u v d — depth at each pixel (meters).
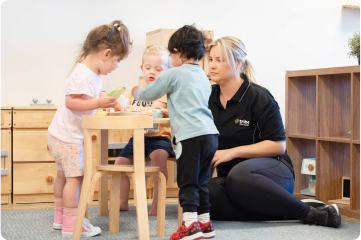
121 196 2.60
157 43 3.13
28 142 2.89
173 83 1.92
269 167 2.29
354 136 2.65
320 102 2.91
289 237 2.01
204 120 1.89
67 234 2.00
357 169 2.66
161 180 2.03
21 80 3.17
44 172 2.93
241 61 2.31
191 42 1.97
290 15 3.73
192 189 1.86
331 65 3.83
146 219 1.85
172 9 3.46
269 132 2.33
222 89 2.37
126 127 1.85
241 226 2.22
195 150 1.85
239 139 2.36
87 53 2.09
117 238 1.97
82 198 1.89
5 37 3.13
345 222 2.42
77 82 2.00
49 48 3.21
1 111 2.86
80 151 2.04
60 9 3.23
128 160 2.51
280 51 3.71
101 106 1.97
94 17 3.29
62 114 2.05
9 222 2.30
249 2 3.63
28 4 3.17
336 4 3.83
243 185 2.21
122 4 3.35
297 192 3.19
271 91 3.70
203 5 3.53
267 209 2.24
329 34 3.82
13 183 2.88
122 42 2.09
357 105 2.66
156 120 2.03
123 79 3.37
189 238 1.83
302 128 3.20
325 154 2.94
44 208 2.72
